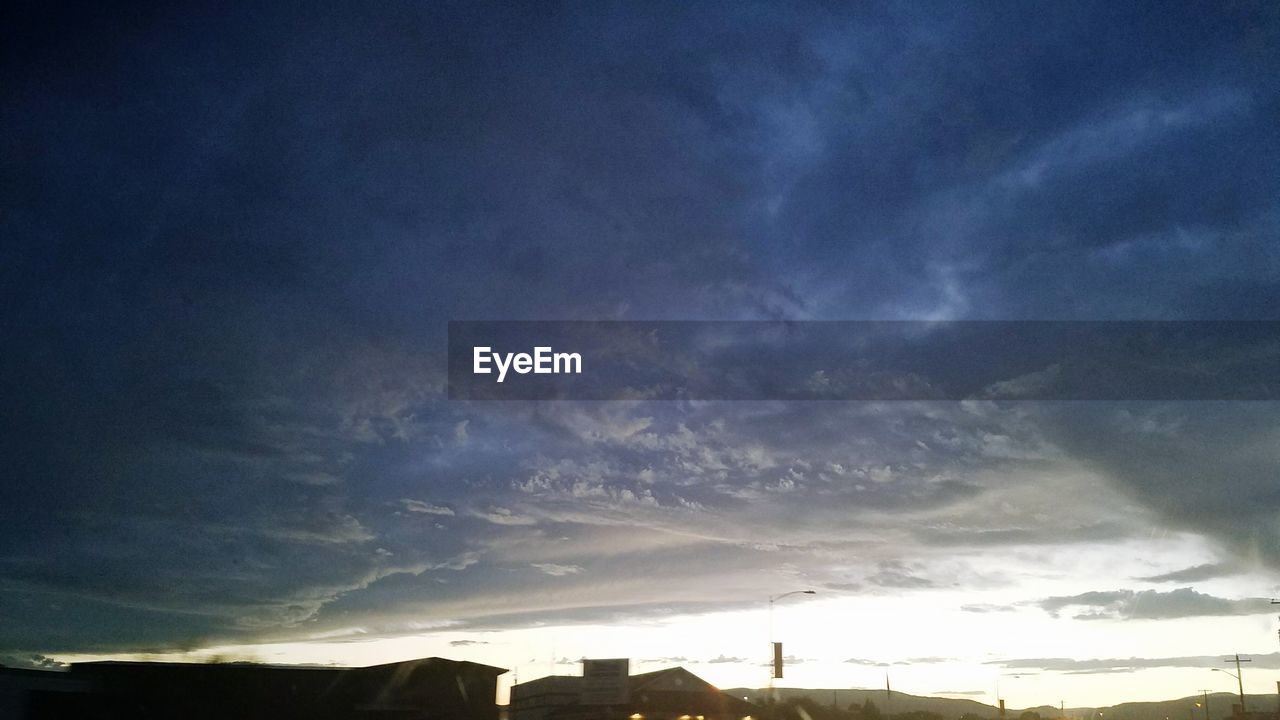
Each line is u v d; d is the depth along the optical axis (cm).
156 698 4459
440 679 5097
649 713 5166
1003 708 10388
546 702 5234
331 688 4859
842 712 9094
